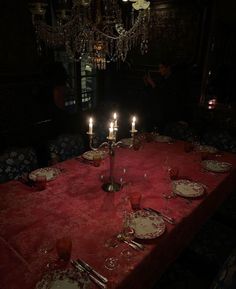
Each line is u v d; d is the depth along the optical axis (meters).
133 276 1.23
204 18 3.86
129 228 1.49
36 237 1.43
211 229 2.09
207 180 2.09
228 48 4.46
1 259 1.28
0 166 2.31
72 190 1.91
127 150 2.71
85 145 3.35
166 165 2.36
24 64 3.58
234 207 2.40
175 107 4.32
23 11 3.41
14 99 3.57
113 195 1.85
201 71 4.21
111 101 5.45
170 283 1.72
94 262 1.26
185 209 1.70
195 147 2.80
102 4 2.63
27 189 1.91
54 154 2.75
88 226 1.52
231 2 4.00
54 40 3.47
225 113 4.14
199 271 1.89
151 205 1.74
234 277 1.20
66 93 4.42
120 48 3.95
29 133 3.75
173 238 1.53
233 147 2.97
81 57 4.34
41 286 1.13
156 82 4.57
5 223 1.54
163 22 4.31
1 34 3.27
